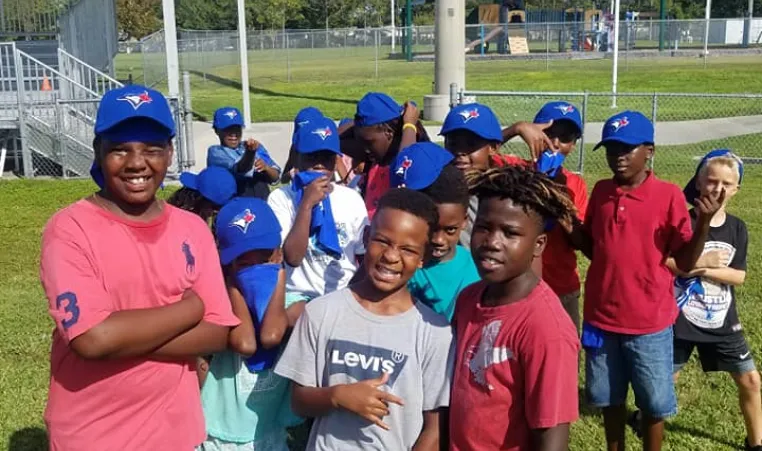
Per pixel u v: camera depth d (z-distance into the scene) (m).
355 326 2.77
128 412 2.63
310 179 4.05
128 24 66.44
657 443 4.02
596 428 4.80
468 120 3.69
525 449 2.62
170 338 2.62
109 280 2.54
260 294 3.18
